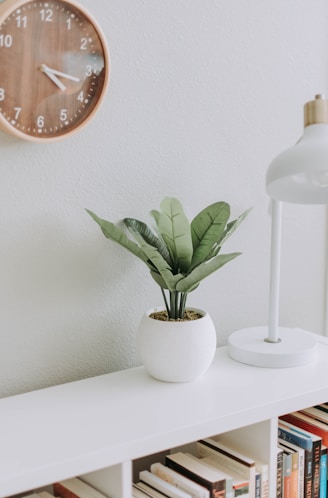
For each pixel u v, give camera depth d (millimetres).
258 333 1455
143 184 1340
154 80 1323
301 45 1534
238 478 1144
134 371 1309
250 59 1455
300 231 1616
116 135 1291
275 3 1476
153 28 1307
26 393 1205
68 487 1071
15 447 982
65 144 1231
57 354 1277
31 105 1153
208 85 1400
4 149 1168
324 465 1274
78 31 1184
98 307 1317
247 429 1198
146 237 1290
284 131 1537
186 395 1175
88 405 1139
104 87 1215
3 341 1213
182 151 1384
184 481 1101
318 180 1073
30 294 1231
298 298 1638
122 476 997
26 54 1136
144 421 1067
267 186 1052
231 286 1507
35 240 1224
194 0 1354
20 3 1105
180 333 1196
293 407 1166
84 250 1283
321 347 1450
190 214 1417
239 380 1246
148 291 1382
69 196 1251
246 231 1513
